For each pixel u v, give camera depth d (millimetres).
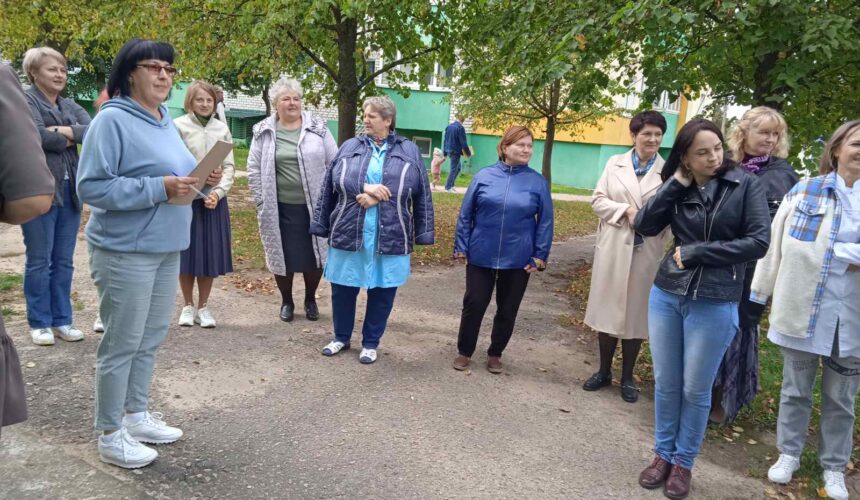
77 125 4121
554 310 6375
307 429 3402
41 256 4094
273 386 3930
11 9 12664
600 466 3314
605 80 6762
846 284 3012
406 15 8945
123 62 2666
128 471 2818
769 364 4930
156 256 2797
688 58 6691
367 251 4254
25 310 4840
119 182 2578
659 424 3135
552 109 13211
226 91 23016
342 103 9336
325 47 10109
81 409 3361
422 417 3676
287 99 4824
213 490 2752
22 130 1705
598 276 4148
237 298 5801
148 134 2734
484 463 3225
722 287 2793
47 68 3986
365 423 3531
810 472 3377
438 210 12695
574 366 4824
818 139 6031
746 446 3695
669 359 3016
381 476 3002
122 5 8930
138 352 2957
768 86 6047
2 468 2711
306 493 2803
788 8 5035
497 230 4188
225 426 3357
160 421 3141
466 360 4484
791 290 3115
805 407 3221
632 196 3988
